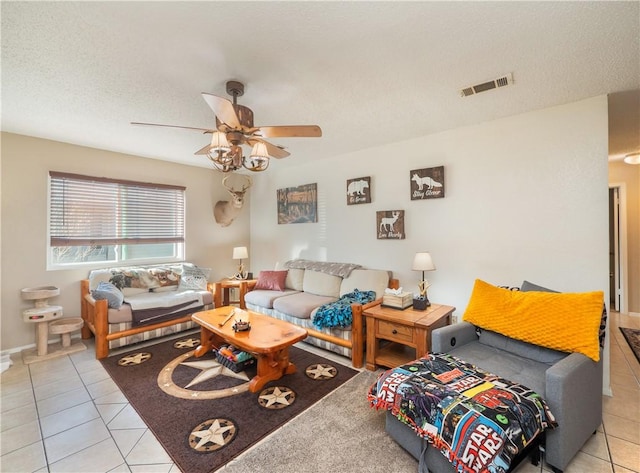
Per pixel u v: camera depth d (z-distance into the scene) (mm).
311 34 1590
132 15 1431
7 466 1579
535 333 1887
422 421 1445
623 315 4371
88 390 2332
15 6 1353
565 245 2445
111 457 1641
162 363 2812
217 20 1477
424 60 1839
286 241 4766
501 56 1800
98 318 2922
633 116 2684
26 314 2863
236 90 2104
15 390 2334
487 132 2824
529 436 1328
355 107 2508
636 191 4355
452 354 2000
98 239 3682
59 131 3043
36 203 3229
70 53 1734
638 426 1885
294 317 3289
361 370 2672
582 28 1546
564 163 2445
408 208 3365
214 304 3928
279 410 2064
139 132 3072
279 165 4586
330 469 1554
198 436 1799
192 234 4605
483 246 2852
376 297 3211
